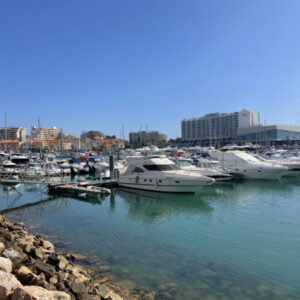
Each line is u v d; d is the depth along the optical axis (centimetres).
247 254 1070
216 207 1823
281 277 887
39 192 2525
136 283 846
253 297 771
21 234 1210
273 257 1039
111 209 1833
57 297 606
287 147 8538
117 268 952
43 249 1013
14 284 596
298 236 1256
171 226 1438
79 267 942
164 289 811
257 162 3009
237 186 2589
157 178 2295
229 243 1185
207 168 2875
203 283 851
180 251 1107
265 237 1250
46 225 1487
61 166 3953
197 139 16038
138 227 1430
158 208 1838
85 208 1872
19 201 2133
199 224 1464
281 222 1466
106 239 1255
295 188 2453
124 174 2588
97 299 693
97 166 4175
